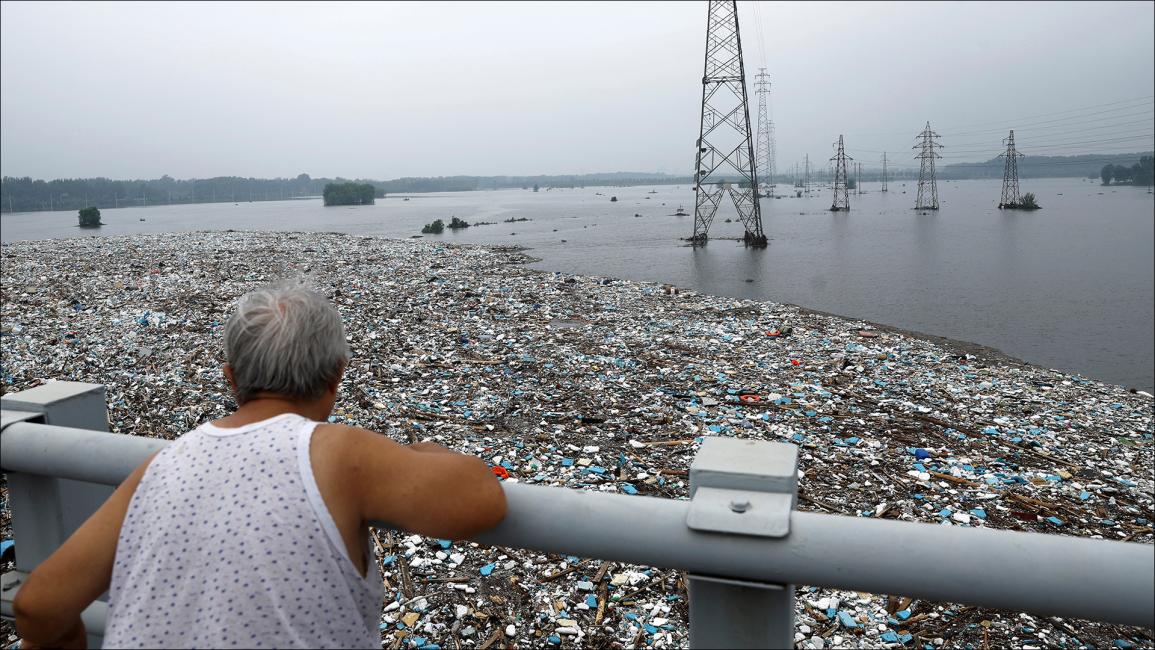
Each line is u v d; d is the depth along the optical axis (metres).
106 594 1.78
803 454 6.20
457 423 6.88
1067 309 20.48
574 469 5.82
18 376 8.35
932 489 5.62
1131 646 3.79
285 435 1.34
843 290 22.44
